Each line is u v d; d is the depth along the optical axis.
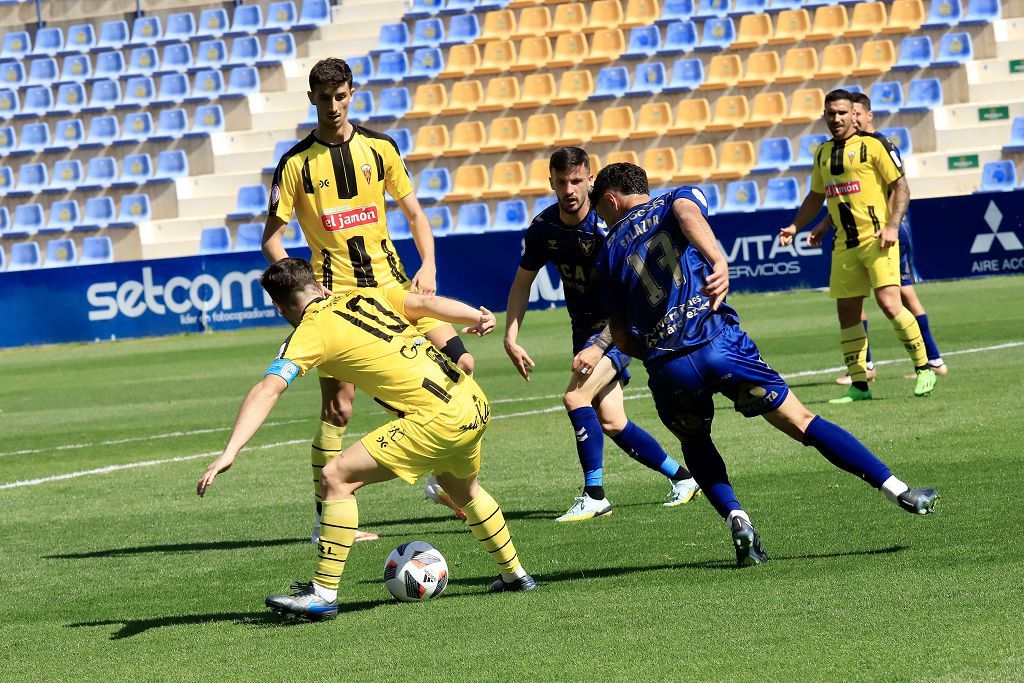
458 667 12.44
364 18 91.06
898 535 16.89
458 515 21.67
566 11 86.12
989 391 30.25
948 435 24.81
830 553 16.19
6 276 69.56
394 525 21.23
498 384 40.84
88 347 67.12
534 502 22.17
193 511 23.53
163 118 86.44
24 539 21.66
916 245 62.56
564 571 16.67
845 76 77.00
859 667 11.43
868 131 30.72
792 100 77.12
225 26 92.75
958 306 52.59
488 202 76.75
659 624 13.42
